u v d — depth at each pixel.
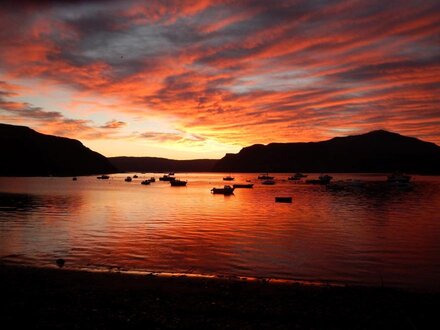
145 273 17.38
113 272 17.48
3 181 187.12
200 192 110.81
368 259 24.00
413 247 28.16
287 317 11.69
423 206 65.44
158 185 157.88
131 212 54.78
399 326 11.09
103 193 103.44
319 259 23.89
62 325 10.85
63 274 16.94
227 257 24.27
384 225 41.25
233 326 10.91
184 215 51.16
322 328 10.90
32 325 10.84
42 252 25.36
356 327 11.01
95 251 25.84
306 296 13.84
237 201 78.25
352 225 41.09
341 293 14.27
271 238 31.95
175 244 28.73
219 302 13.03
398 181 158.38
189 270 20.88
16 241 29.64
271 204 70.62
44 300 13.14
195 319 11.41
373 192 108.62
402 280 19.31
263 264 22.47
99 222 42.66
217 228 38.25
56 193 101.56
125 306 12.54
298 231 36.34
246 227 39.19
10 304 12.70
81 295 13.73
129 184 165.75
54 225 39.72
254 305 12.75
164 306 12.56
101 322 11.10
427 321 11.48
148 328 10.70
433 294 14.31
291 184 163.75
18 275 16.72
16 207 61.09
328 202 75.00
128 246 27.75
